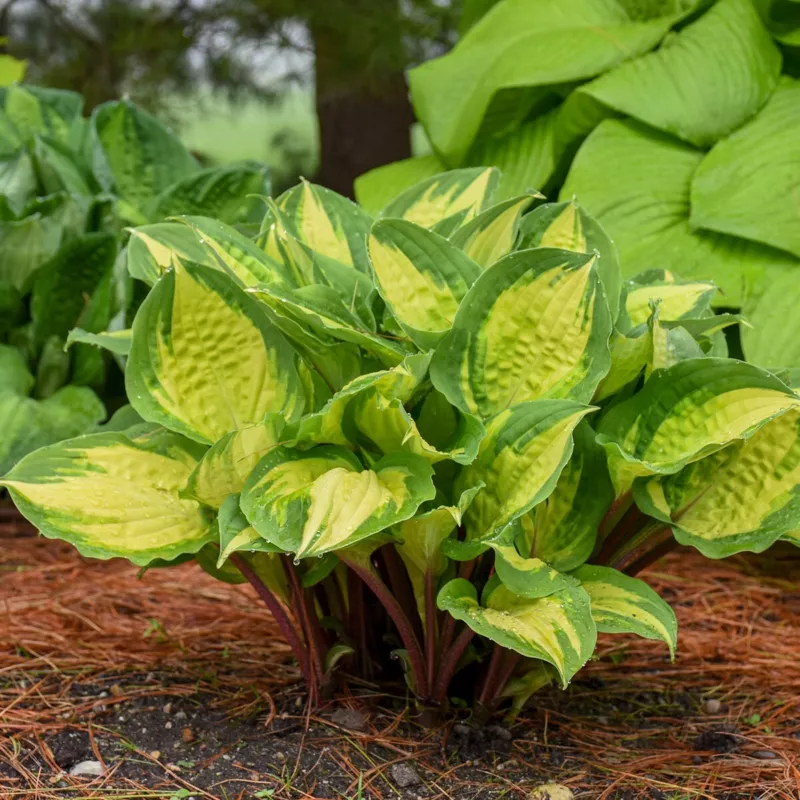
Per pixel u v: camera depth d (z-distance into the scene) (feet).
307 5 13.07
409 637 5.05
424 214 5.73
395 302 4.77
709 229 8.67
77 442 4.92
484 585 5.25
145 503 4.82
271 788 4.80
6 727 5.40
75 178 9.57
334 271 5.16
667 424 4.72
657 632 4.36
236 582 5.47
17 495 4.59
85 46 15.31
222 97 15.48
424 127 9.98
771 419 4.31
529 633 4.33
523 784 4.88
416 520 4.49
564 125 9.78
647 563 5.24
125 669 6.22
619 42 9.54
